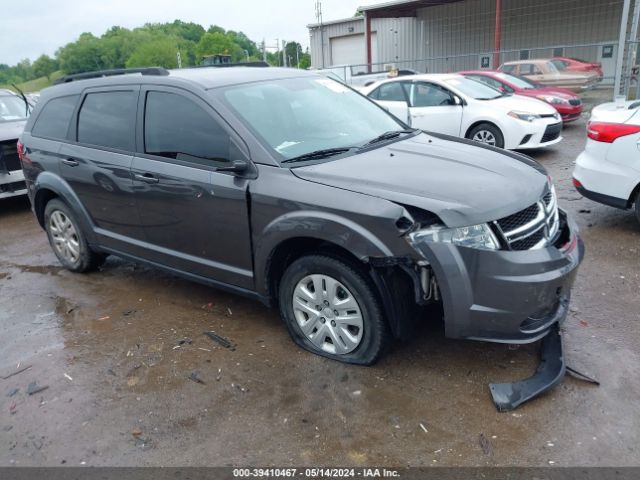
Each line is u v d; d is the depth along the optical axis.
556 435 2.77
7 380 3.59
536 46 22.92
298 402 3.15
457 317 2.97
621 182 5.27
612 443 2.69
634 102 5.73
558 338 3.49
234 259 3.77
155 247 4.31
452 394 3.13
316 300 3.46
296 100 4.14
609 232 5.56
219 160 3.72
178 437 2.94
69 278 5.26
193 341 3.90
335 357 3.49
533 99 9.99
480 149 3.92
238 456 2.77
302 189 3.29
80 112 4.73
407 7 24.45
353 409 3.06
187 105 3.92
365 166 3.44
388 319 3.25
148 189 4.09
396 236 2.95
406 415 2.98
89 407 3.24
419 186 3.12
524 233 3.05
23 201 8.66
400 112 9.77
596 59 20.41
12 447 2.95
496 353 3.50
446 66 26.36
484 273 2.90
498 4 20.70
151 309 4.46
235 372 3.48
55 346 3.98
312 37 33.59
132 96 4.29
